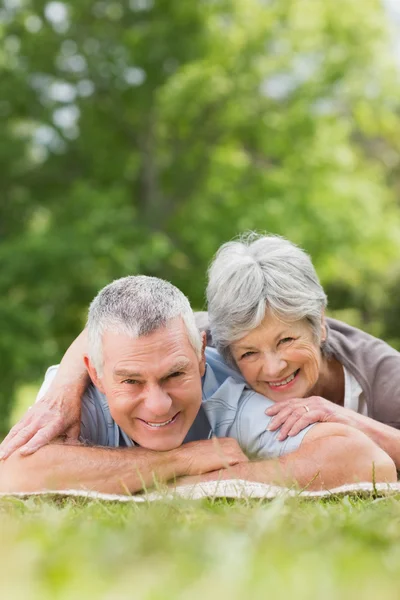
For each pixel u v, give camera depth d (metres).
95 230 15.39
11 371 15.02
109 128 17.59
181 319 3.64
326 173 17.81
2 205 17.28
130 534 2.08
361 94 17.88
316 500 3.42
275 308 3.91
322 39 17.11
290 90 17.22
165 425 3.72
